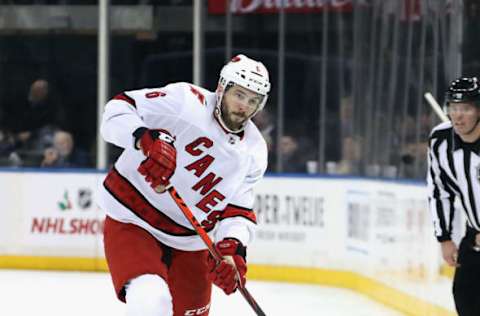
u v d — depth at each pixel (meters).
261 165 10.84
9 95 30.42
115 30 30.91
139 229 10.75
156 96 10.38
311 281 24.34
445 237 12.57
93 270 26.28
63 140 29.38
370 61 24.62
